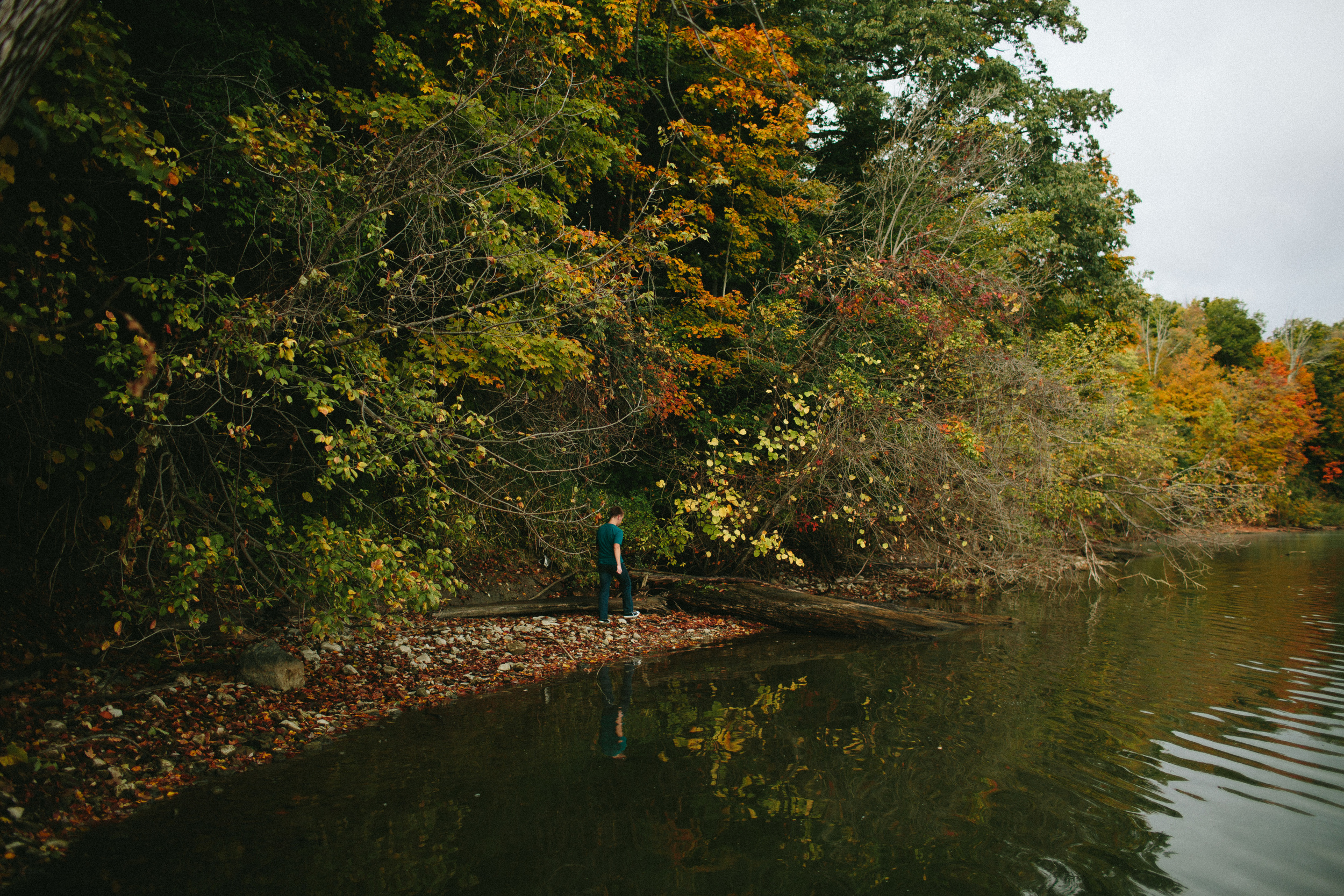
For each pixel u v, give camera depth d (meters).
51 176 5.11
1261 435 37.56
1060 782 4.81
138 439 5.52
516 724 6.00
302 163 6.45
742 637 9.95
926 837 4.02
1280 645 9.12
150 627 6.64
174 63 6.38
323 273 6.20
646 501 12.73
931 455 11.25
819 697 6.84
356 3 8.13
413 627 8.79
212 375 6.07
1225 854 3.84
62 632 6.39
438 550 7.23
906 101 17.16
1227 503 16.08
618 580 11.16
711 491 11.45
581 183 10.88
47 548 6.71
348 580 6.46
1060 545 14.77
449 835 3.99
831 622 10.09
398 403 6.83
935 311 11.96
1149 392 30.45
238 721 5.64
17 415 5.97
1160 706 6.51
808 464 11.51
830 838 4.01
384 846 3.84
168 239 5.65
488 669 7.75
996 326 12.97
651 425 12.09
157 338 6.53
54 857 3.65
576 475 11.24
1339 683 7.31
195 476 6.99
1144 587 14.66
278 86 8.06
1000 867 3.70
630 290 9.81
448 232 7.98
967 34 17.47
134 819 4.11
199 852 3.74
